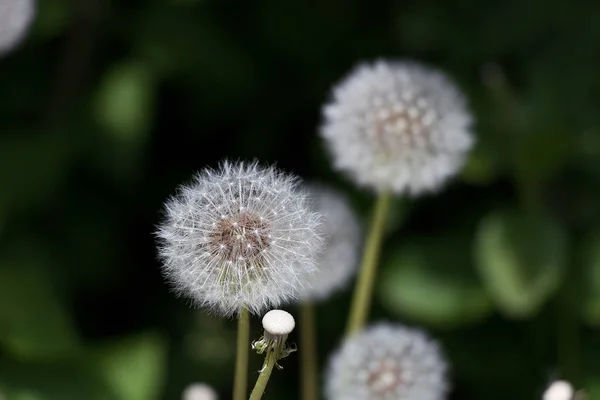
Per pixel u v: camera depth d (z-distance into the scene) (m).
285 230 0.63
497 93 0.91
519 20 0.96
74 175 1.07
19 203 0.95
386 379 0.75
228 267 0.63
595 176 0.95
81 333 1.09
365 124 0.77
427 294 0.91
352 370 0.75
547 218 0.87
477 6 0.98
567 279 0.90
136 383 0.93
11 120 1.03
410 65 0.81
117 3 1.04
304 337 0.80
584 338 0.90
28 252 0.98
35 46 1.05
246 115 1.12
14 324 0.93
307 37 1.08
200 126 1.13
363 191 0.96
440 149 0.77
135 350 0.95
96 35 1.04
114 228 1.07
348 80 0.79
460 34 0.98
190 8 1.05
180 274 0.63
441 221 1.00
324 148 1.00
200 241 0.63
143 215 1.09
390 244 0.97
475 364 0.94
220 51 1.04
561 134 0.90
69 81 1.04
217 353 1.05
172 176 1.11
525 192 0.90
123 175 1.00
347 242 0.80
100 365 0.94
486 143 0.91
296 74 1.10
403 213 0.92
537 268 0.85
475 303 0.90
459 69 0.97
